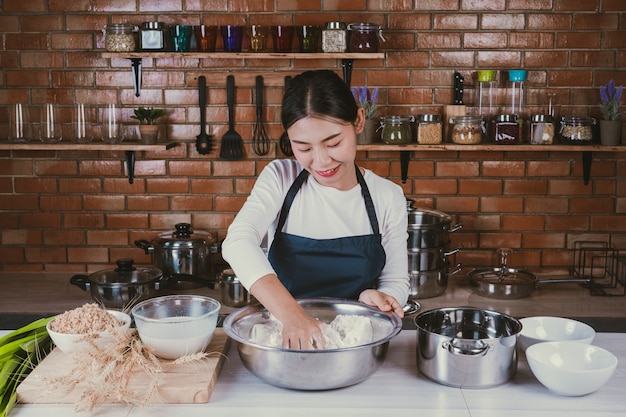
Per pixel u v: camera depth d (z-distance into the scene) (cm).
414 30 377
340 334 187
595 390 169
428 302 351
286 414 162
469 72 379
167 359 185
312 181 216
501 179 387
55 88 384
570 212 389
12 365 181
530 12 375
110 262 395
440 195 388
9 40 381
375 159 387
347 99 183
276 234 219
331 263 217
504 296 351
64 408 167
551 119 365
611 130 360
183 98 383
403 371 186
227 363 192
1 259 396
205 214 391
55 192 391
